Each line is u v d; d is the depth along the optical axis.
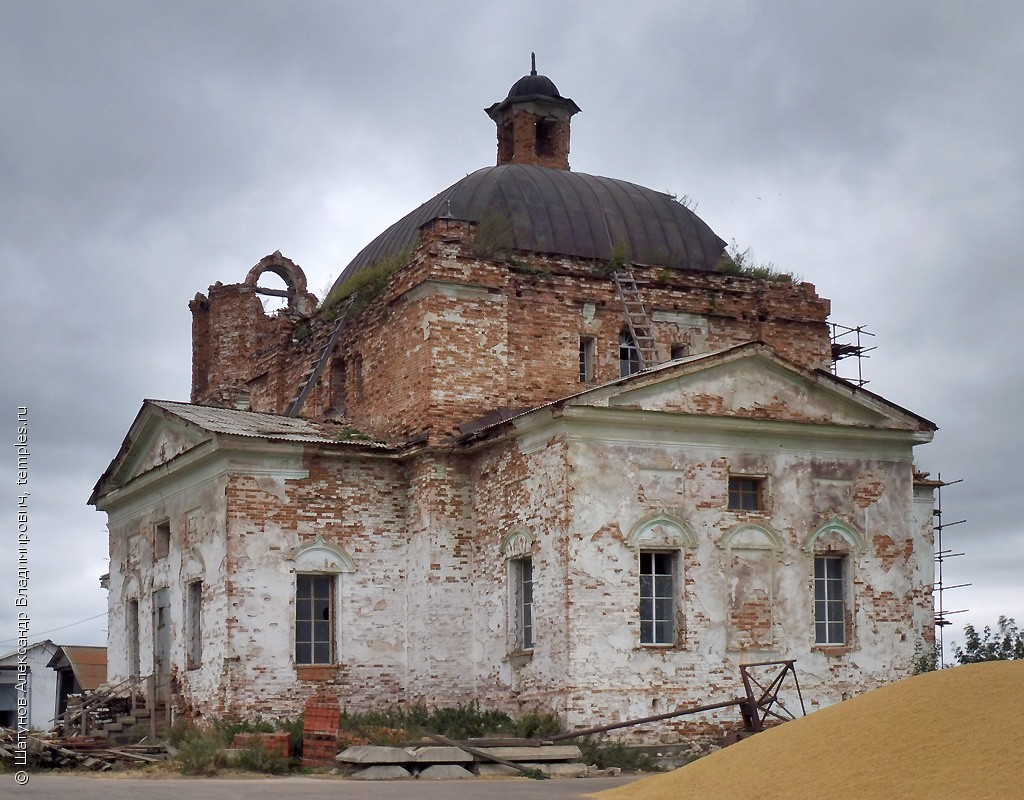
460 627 27.34
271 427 28.36
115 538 33.38
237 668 26.28
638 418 25.17
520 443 26.19
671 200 34.59
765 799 14.48
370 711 27.02
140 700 28.80
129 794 17.03
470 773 21.25
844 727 15.62
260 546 26.91
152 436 30.80
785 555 26.27
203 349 42.78
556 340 29.62
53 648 47.81
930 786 13.41
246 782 19.72
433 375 28.16
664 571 25.52
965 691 15.38
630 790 16.72
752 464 26.27
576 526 24.53
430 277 28.38
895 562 27.30
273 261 41.66
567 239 31.75
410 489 28.41
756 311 31.92
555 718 24.14
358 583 27.75
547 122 36.09
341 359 32.28
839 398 27.11
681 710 24.73
